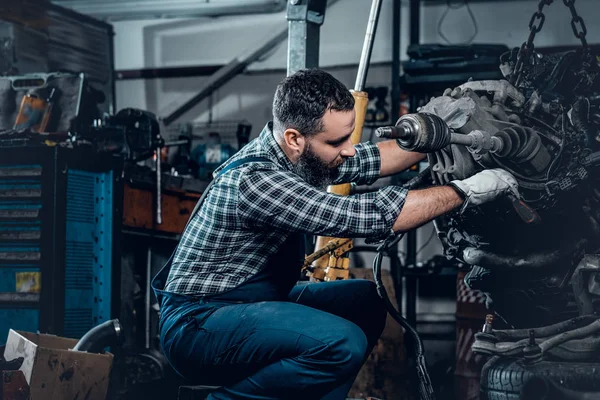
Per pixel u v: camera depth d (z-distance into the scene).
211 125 6.09
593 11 5.37
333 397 1.66
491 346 1.97
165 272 1.80
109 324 2.51
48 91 3.38
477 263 2.04
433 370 3.48
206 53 6.13
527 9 5.52
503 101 1.87
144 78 6.20
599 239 1.99
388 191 1.59
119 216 3.15
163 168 4.04
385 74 5.76
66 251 2.96
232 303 1.68
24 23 5.05
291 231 1.62
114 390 2.77
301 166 1.66
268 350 1.61
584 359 1.93
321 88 1.58
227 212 1.62
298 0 2.47
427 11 5.69
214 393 1.72
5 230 2.98
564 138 1.85
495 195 1.64
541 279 2.04
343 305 1.89
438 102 1.86
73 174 3.00
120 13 6.06
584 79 2.12
